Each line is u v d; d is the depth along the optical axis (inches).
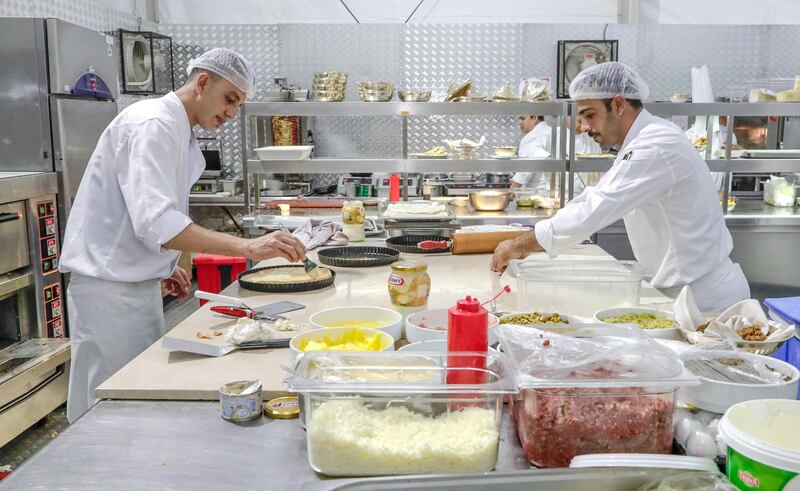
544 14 245.4
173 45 241.9
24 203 135.6
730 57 250.7
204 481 43.3
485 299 84.9
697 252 97.4
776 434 41.1
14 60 141.3
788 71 251.1
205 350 63.5
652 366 44.9
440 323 69.1
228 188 226.8
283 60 249.9
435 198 199.3
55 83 141.5
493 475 39.6
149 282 93.5
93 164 89.8
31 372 125.4
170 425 51.2
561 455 43.7
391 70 250.7
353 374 46.3
